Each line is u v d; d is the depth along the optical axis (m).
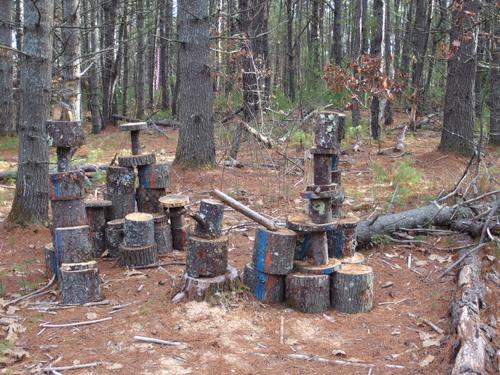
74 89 9.34
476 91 14.49
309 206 4.85
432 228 6.93
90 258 5.08
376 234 6.48
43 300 5.05
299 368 3.89
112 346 4.15
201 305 4.73
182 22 10.05
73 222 5.08
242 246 6.45
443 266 5.93
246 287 4.97
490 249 6.12
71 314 4.70
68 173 5.00
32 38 6.75
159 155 13.11
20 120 7.07
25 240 6.75
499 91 13.07
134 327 4.43
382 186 9.11
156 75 27.53
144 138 17.16
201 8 9.97
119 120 22.00
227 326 4.45
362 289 4.77
